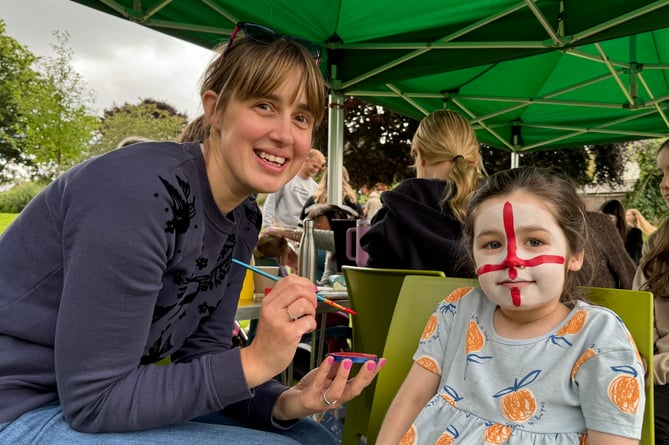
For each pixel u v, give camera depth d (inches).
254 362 37.0
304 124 43.8
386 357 54.1
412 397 48.4
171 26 126.6
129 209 35.6
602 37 127.2
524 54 140.2
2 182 416.8
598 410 38.3
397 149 486.3
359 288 77.5
